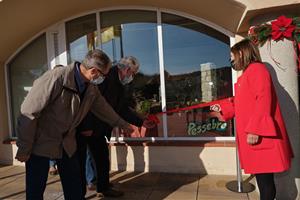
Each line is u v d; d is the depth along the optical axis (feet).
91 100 9.76
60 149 9.37
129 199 13.32
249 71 10.04
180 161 16.38
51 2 15.78
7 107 19.48
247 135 9.98
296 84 12.17
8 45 18.30
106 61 9.15
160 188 14.47
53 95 8.91
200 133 16.66
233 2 12.50
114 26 17.57
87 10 17.69
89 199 13.39
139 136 17.26
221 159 15.98
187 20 16.56
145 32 17.17
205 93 16.61
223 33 16.10
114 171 17.03
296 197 12.17
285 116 12.14
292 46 11.99
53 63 18.52
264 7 11.86
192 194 13.67
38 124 9.14
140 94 17.28
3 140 19.19
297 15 12.39
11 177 16.71
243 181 14.84
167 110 17.01
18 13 15.89
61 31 18.24
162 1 15.64
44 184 9.34
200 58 16.60
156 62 17.11
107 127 12.31
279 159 9.84
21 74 19.39
